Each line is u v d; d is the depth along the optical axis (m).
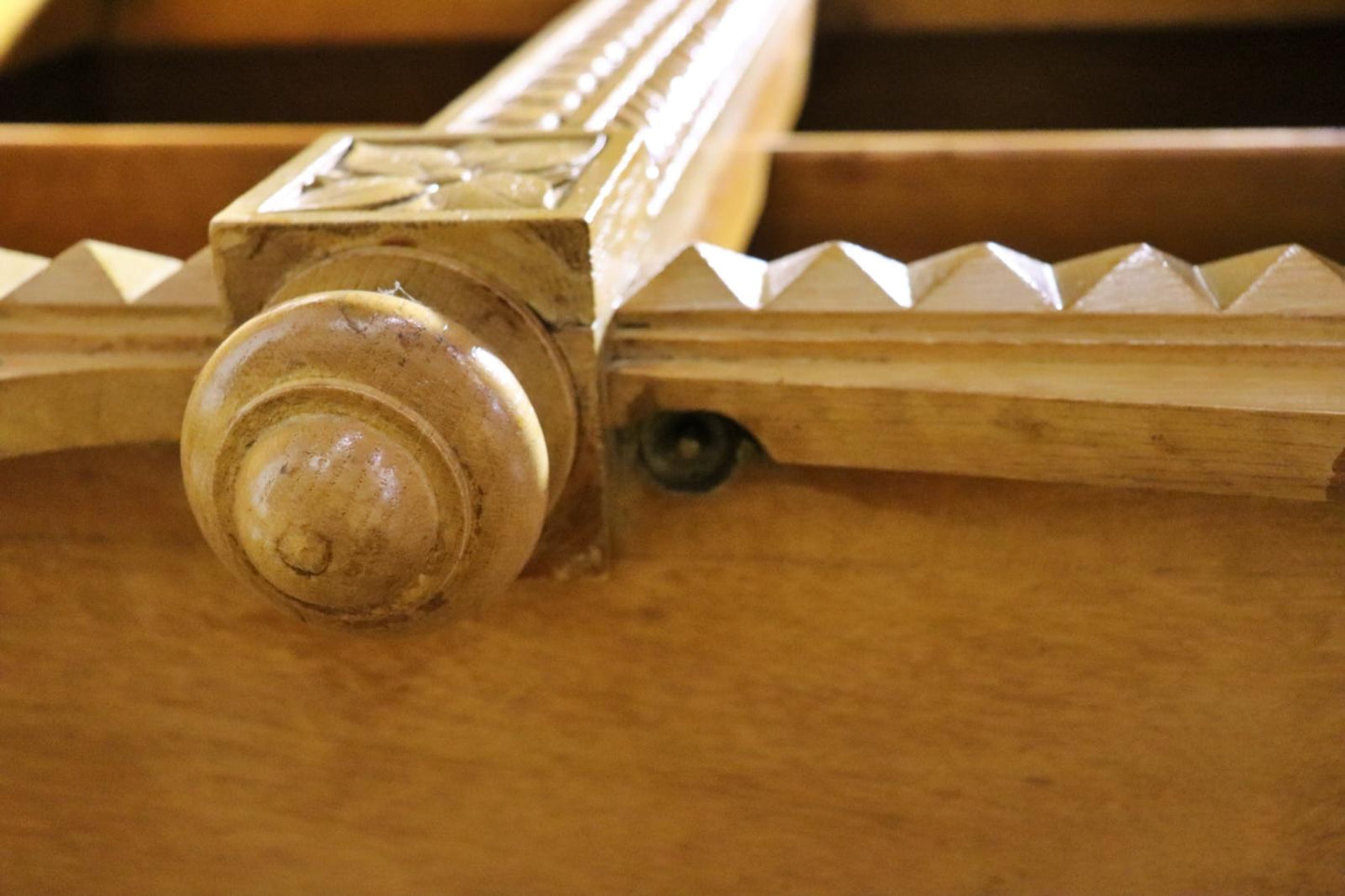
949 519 0.41
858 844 0.44
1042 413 0.39
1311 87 0.81
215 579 0.44
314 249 0.39
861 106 0.87
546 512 0.39
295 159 0.42
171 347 0.41
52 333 0.41
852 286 0.40
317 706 0.45
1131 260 0.40
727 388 0.40
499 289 0.39
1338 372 0.38
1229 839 0.43
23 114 0.84
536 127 0.45
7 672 0.45
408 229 0.39
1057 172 0.55
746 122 0.55
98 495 0.43
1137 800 0.43
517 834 0.45
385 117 0.91
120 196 0.58
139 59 0.92
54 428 0.41
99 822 0.47
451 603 0.37
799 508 0.41
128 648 0.45
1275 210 0.54
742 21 0.57
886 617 0.42
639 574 0.42
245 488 0.36
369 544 0.36
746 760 0.44
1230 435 0.38
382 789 0.45
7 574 0.44
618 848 0.45
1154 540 0.40
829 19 0.84
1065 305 0.39
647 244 0.43
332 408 0.36
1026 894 0.44
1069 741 0.42
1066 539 0.41
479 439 0.36
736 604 0.42
